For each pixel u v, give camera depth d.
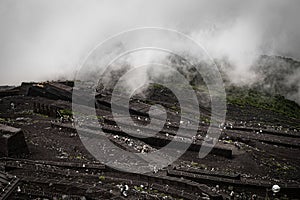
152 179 30.03
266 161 37.53
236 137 44.22
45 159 34.25
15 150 34.75
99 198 25.75
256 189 30.17
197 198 26.84
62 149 37.06
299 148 42.72
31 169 30.42
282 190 30.08
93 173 31.23
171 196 27.27
